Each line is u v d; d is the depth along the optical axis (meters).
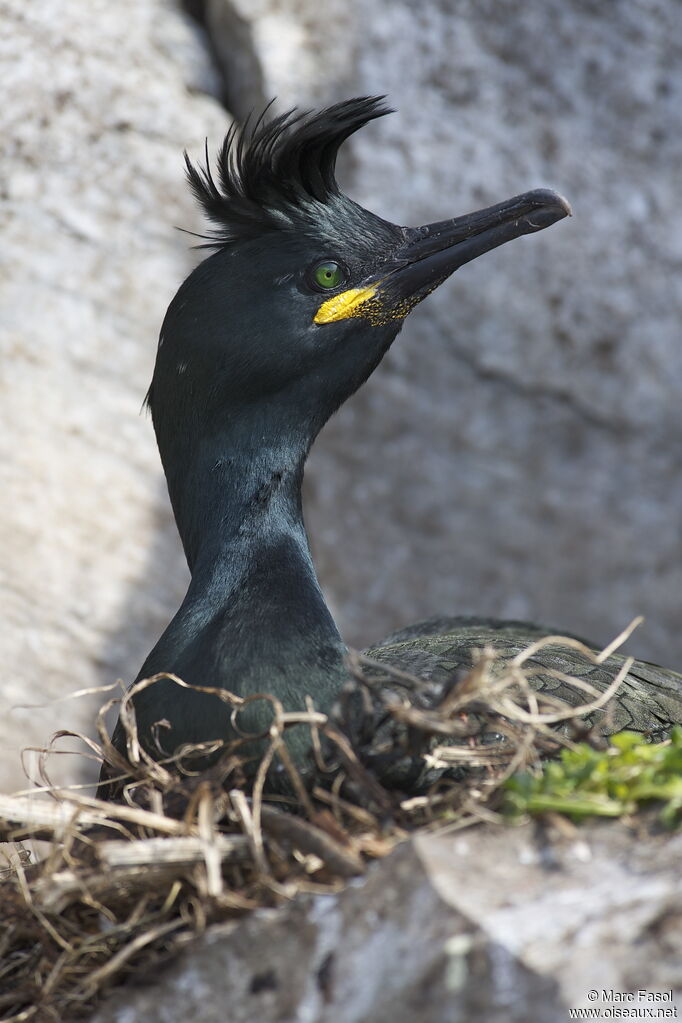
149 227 11.23
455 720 4.66
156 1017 4.11
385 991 3.72
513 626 8.35
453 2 11.62
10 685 10.44
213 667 5.38
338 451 11.51
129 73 11.25
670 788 4.04
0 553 10.61
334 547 11.44
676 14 11.97
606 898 3.74
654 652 11.81
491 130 11.64
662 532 11.85
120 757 4.96
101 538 10.88
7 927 4.68
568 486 11.80
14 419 10.81
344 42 11.39
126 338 11.16
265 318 5.94
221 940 4.09
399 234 6.30
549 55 11.76
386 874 3.95
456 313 11.62
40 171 11.03
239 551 5.85
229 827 4.62
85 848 4.55
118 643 10.76
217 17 11.55
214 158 11.23
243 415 5.99
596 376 11.80
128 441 11.07
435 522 11.66
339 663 5.49
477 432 11.70
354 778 4.52
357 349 6.18
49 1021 4.41
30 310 10.96
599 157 11.80
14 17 10.97
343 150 11.36
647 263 11.83
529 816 4.12
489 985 3.58
